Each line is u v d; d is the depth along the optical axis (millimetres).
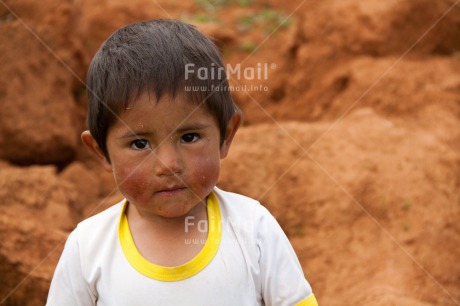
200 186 2053
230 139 2236
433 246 4086
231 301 2088
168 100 1967
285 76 6160
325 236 4223
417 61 6117
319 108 5918
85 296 2164
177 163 2002
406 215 4266
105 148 2150
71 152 5215
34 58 5117
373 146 4766
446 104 5547
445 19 6227
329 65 6160
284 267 2150
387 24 6164
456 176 4566
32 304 3621
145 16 6574
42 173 4414
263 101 5969
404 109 5551
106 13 6371
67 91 5309
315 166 4531
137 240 2150
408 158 4633
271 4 7117
